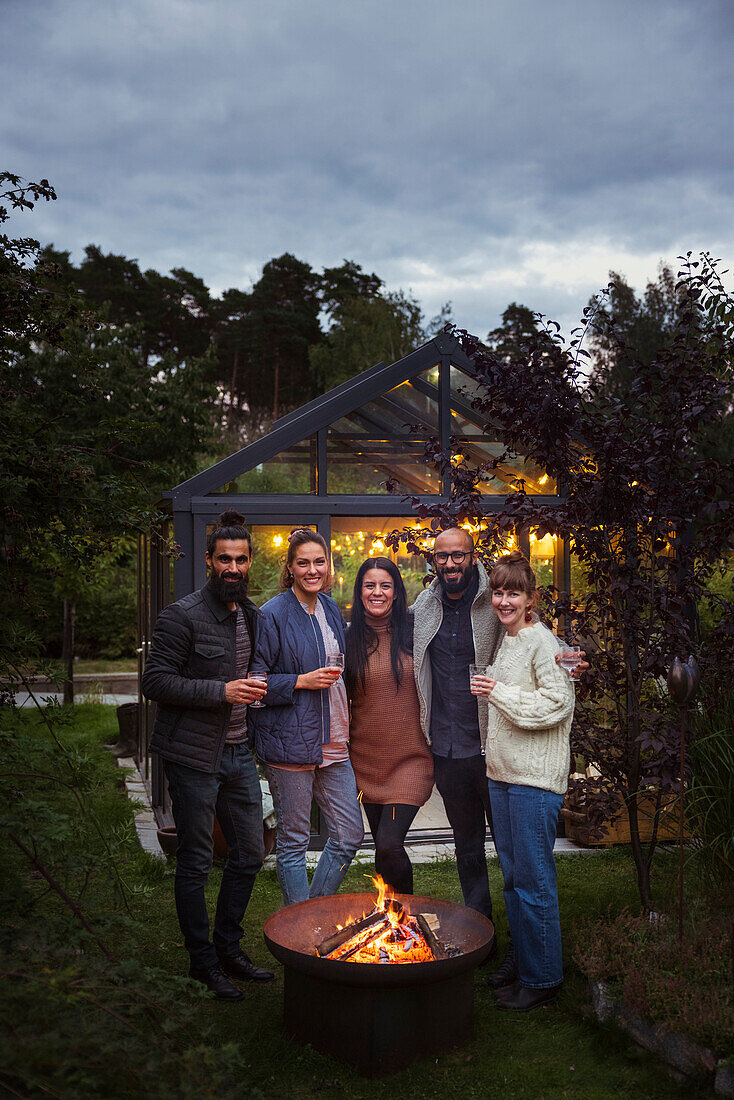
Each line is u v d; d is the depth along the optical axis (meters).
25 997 2.07
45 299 3.86
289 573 4.05
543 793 3.43
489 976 3.76
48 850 2.83
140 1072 2.09
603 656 3.97
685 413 3.94
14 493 3.54
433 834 5.95
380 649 3.96
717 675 4.05
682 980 3.04
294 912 3.41
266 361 36.41
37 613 4.13
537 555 6.48
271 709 3.74
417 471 6.01
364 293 38.31
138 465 4.15
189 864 3.56
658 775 3.76
